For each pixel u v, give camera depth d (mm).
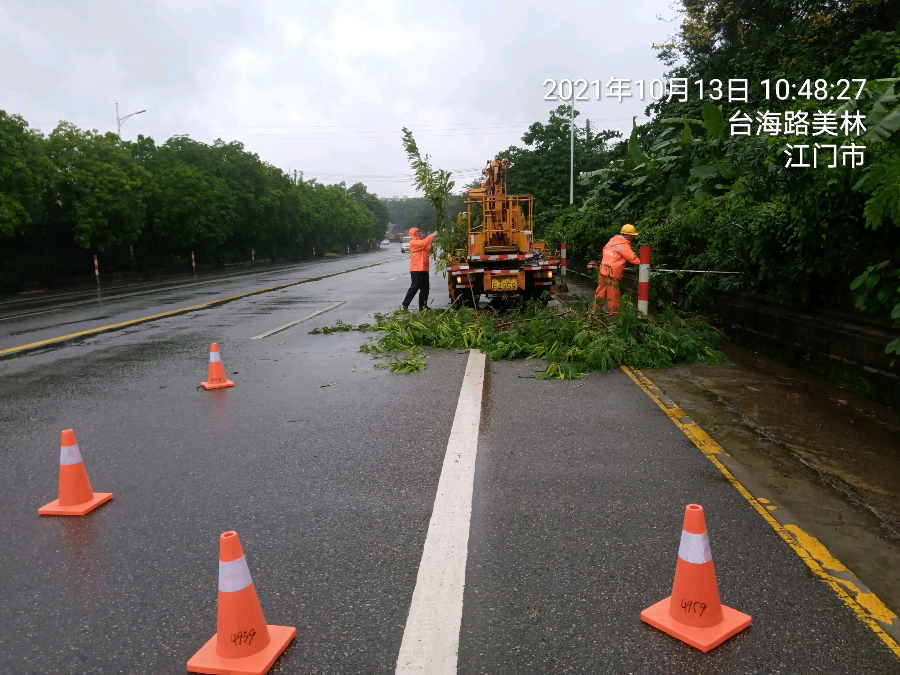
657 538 3572
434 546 3533
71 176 25203
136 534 3793
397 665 2576
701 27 21688
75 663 2645
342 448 5191
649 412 6039
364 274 32781
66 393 7324
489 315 11844
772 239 7902
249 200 46844
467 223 15078
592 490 4234
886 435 5324
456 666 2555
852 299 6992
